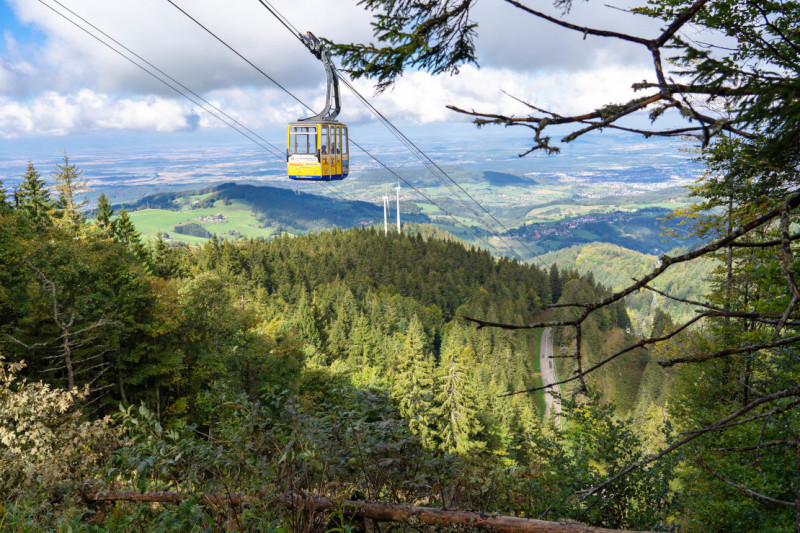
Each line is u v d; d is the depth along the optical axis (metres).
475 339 107.50
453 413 34.12
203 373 31.05
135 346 28.72
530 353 124.75
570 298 129.38
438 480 4.53
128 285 28.14
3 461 6.19
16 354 22.08
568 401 9.78
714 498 9.17
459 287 152.50
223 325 33.25
